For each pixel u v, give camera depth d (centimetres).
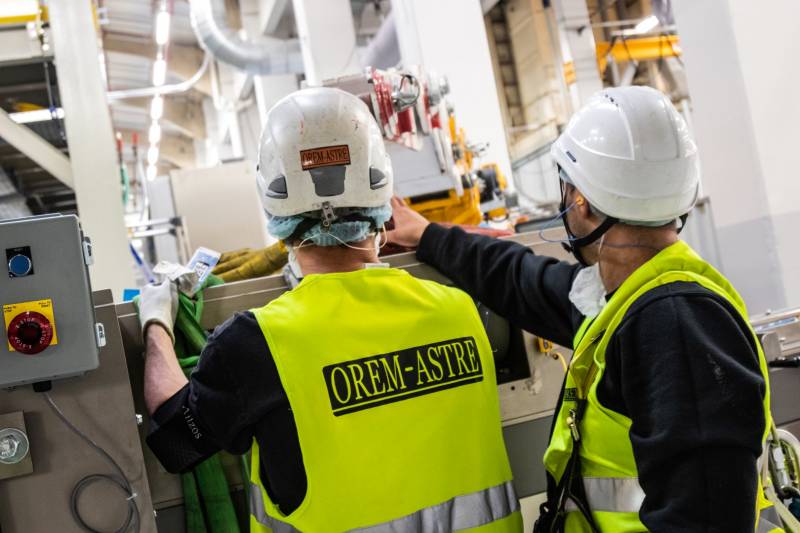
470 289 144
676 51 870
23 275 109
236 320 107
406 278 117
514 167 1002
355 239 117
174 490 131
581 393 108
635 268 106
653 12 788
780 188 351
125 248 343
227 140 1308
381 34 689
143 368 132
